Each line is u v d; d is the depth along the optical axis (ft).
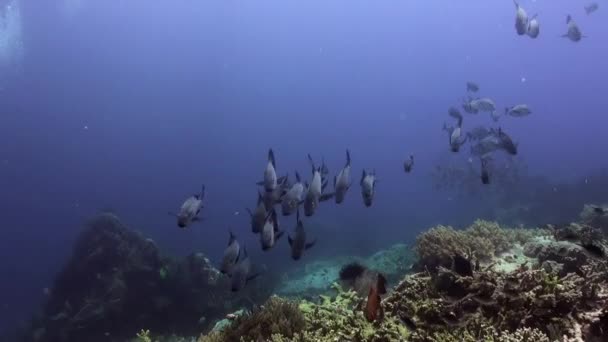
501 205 81.92
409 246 45.65
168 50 368.07
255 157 371.15
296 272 66.03
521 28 33.83
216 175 291.99
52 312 45.09
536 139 319.68
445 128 44.91
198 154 380.99
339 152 356.79
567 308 13.65
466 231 28.48
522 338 12.22
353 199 148.97
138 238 46.21
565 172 154.20
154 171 311.68
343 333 15.47
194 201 21.75
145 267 43.80
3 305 90.48
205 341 18.25
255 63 428.97
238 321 19.10
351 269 17.94
